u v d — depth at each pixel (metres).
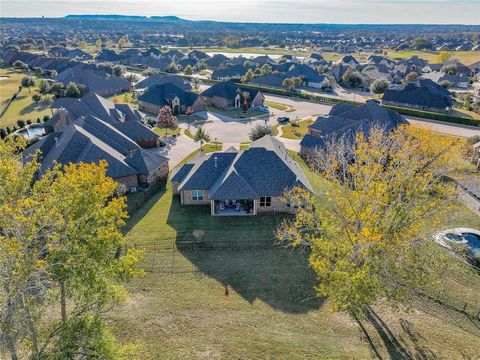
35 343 17.20
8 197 17.36
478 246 32.75
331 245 25.00
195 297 27.55
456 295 27.92
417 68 157.62
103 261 19.75
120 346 19.73
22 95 109.81
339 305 21.81
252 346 23.05
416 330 24.73
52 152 50.28
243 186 39.47
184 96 94.50
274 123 83.62
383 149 28.22
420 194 25.16
